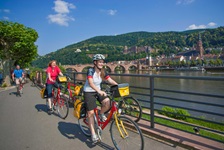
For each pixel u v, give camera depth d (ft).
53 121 19.01
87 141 14.10
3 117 21.49
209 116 41.86
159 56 603.67
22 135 15.76
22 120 19.95
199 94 12.34
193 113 45.32
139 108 16.46
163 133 13.61
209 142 11.93
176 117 24.32
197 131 12.94
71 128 16.81
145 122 16.31
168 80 158.92
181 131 13.80
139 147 11.01
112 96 11.70
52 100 21.93
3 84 63.72
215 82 139.33
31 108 25.43
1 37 67.97
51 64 21.26
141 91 63.52
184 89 106.01
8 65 70.28
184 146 12.01
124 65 392.68
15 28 70.79
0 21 69.77
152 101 14.97
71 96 22.08
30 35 79.20
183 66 437.58
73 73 27.84
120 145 12.10
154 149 12.09
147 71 411.13
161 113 25.81
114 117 11.71
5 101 32.30
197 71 358.23
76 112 13.91
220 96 11.30
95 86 11.72
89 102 12.45
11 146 13.82
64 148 13.14
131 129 11.95
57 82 20.70
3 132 16.65
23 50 76.13
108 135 14.74
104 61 12.41
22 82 39.34
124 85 11.54
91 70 12.14
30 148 13.38
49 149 13.11
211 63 412.16
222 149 11.03
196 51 536.01
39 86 54.80
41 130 16.70
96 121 13.04
